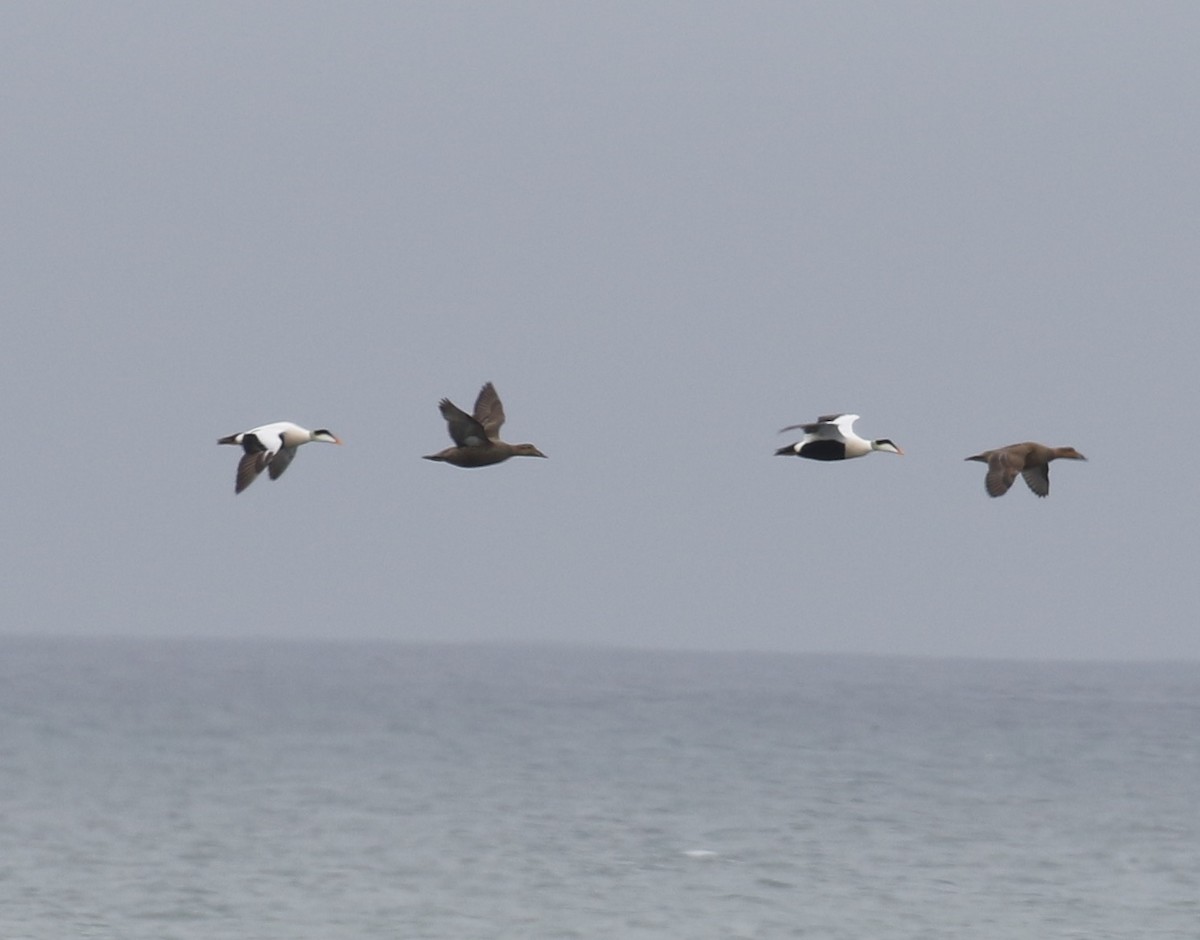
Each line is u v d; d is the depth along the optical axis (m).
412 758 68.56
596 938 35.47
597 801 54.91
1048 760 71.94
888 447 25.70
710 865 43.06
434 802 54.12
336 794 55.97
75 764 64.50
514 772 63.44
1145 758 73.19
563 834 47.59
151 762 65.69
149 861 42.69
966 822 51.19
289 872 41.50
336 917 36.97
